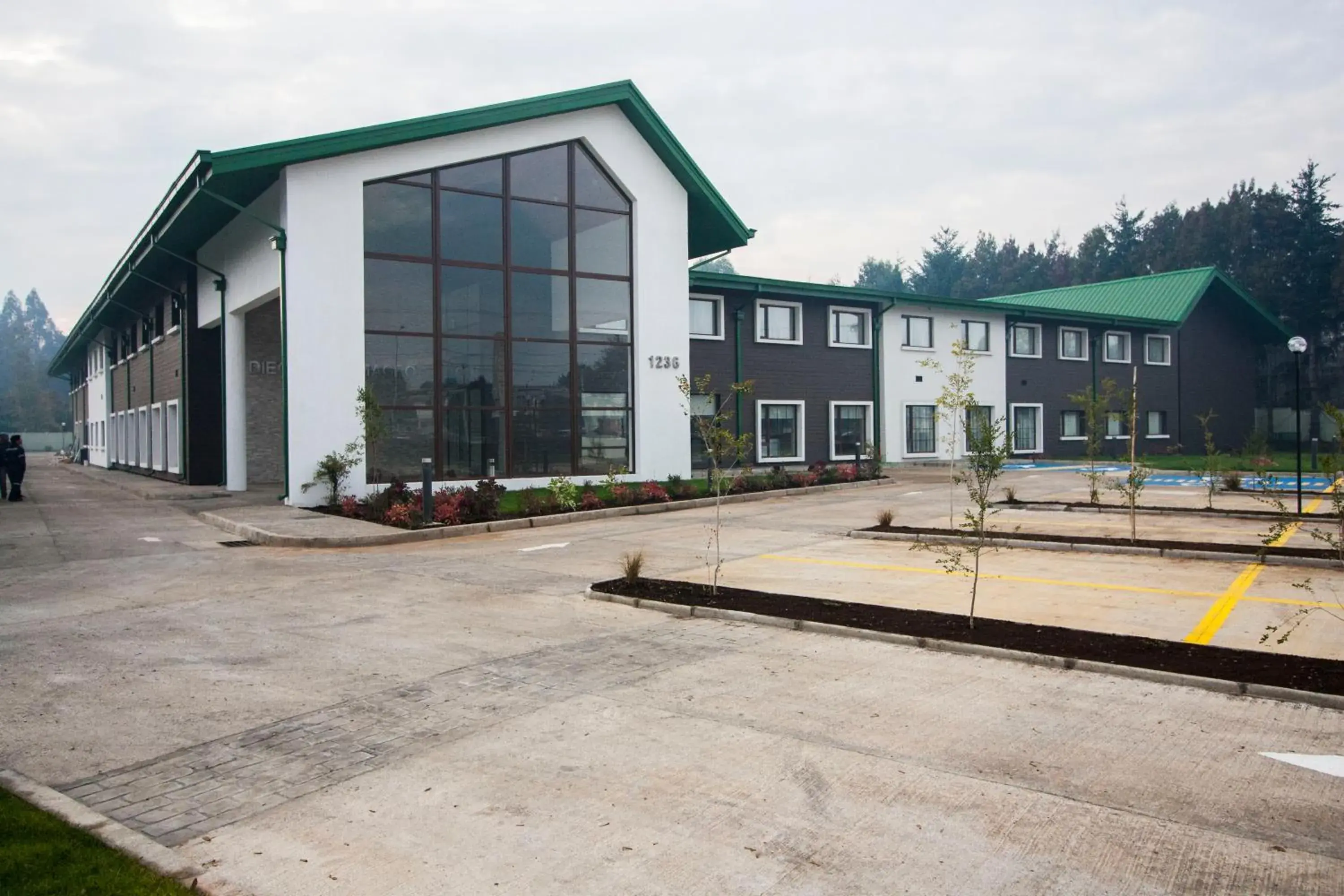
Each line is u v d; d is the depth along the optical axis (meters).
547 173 22.56
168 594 10.27
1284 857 3.97
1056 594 9.76
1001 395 36.66
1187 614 8.70
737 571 11.38
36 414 110.19
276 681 6.76
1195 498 20.23
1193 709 5.98
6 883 3.60
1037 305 45.81
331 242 19.25
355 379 19.50
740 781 4.83
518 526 16.38
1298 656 7.02
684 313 24.70
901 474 29.12
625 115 23.59
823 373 31.17
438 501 16.98
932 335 34.44
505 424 21.69
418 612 9.18
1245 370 47.59
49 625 8.73
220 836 4.27
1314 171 55.91
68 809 4.45
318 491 19.09
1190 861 3.94
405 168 20.20
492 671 7.01
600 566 11.98
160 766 5.14
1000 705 6.07
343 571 11.81
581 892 3.74
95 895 3.53
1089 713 5.89
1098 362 40.09
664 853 4.05
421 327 20.56
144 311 34.16
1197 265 61.59
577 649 7.67
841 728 5.65
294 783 4.88
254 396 27.94
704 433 11.38
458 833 4.27
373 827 4.35
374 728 5.74
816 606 9.05
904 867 3.91
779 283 29.28
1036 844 4.10
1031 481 26.28
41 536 15.70
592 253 23.31
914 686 6.50
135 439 36.91
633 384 23.84
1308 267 54.28
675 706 6.11
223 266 24.09
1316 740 5.38
